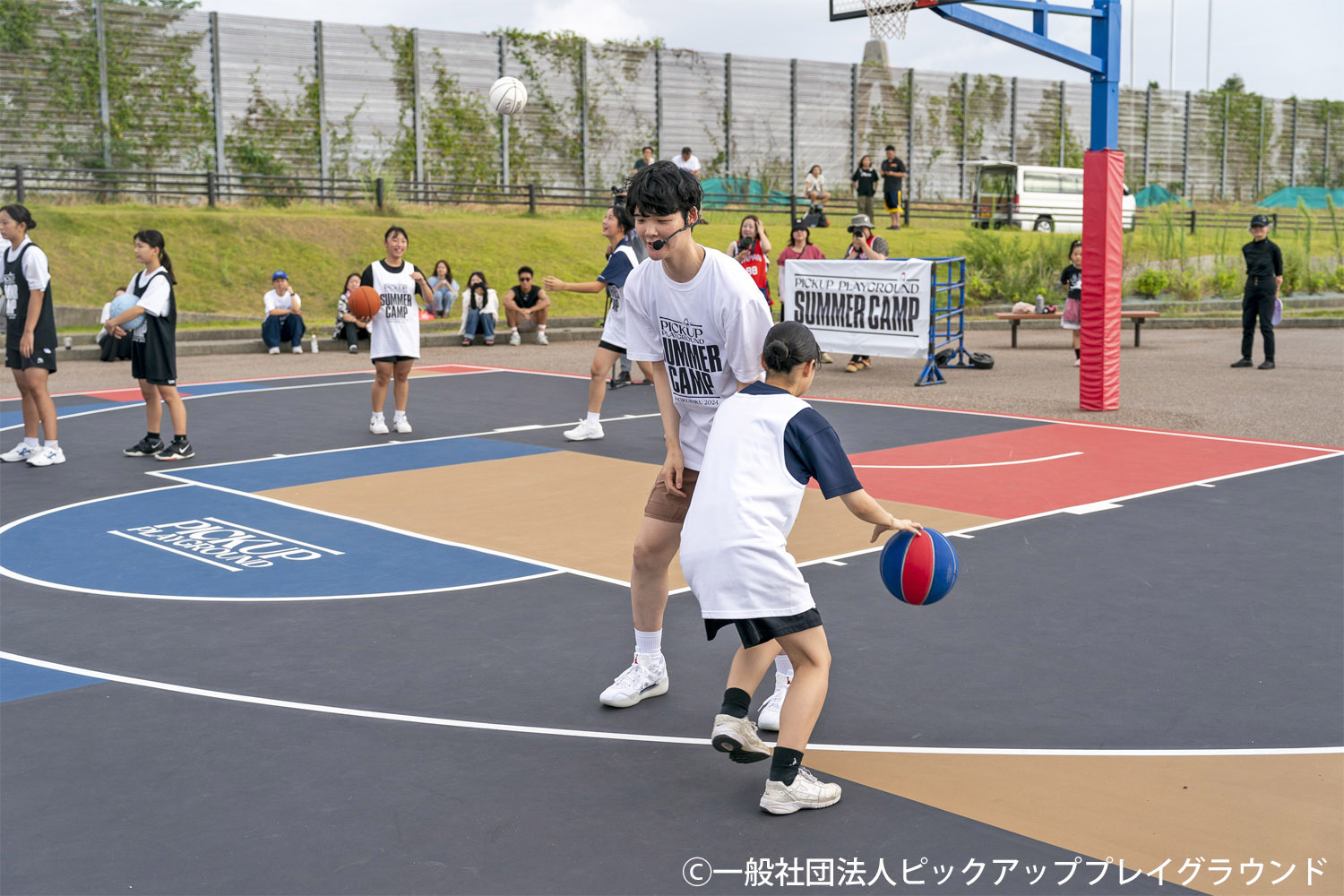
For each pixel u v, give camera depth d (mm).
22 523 8688
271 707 5137
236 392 16344
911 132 42312
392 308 12258
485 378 17844
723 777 4418
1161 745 4629
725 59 38594
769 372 4320
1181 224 32031
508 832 3975
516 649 5906
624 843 3896
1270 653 5707
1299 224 40250
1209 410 13734
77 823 4051
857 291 17219
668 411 4996
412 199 33531
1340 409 13781
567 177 36500
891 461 10852
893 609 6453
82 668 5648
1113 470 10320
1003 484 9750
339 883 3637
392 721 4973
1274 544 7793
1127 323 26906
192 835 3961
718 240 29875
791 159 40156
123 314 10953
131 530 8492
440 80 34250
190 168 31062
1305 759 4488
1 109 28828
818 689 4129
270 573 7324
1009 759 4512
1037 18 12773
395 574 7285
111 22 29766
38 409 10961
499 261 28234
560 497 9516
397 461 11156
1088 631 6066
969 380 17078
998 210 39469
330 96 32750
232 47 31266
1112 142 13281
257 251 26625
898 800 4180
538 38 35531
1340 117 52125
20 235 10688
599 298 27750
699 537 4168
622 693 5105
